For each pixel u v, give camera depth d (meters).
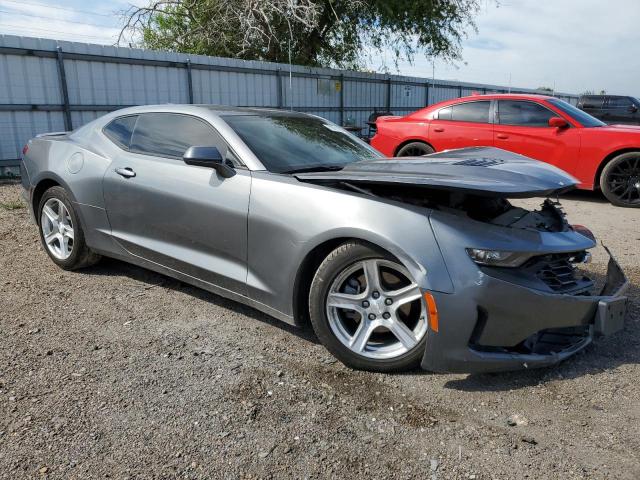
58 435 2.39
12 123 10.62
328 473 2.20
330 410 2.64
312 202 3.06
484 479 2.18
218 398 2.72
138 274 4.59
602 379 2.96
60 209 4.55
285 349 3.28
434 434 2.46
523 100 8.76
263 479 2.16
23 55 10.63
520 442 2.42
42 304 3.90
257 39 18.48
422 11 19.94
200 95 14.17
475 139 8.95
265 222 3.21
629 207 8.16
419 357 2.87
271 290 3.26
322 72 17.47
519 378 2.97
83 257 4.50
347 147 4.10
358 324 3.13
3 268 4.69
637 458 2.31
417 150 9.59
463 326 2.68
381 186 3.13
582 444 2.40
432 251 2.72
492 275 2.68
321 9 18.28
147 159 3.96
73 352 3.18
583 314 2.88
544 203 3.62
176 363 3.07
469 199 3.19
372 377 2.96
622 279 3.27
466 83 24.81
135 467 2.21
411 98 21.53
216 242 3.50
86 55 11.59
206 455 2.29
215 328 3.55
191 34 19.19
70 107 11.47
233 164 3.53
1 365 3.00
